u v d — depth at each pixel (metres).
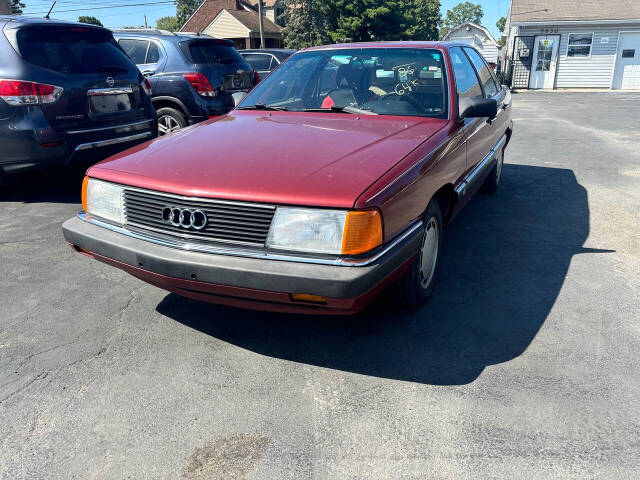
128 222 2.64
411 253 2.55
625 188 5.95
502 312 3.11
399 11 37.41
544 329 2.92
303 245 2.24
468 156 3.60
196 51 6.96
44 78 4.75
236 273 2.26
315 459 2.01
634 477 1.91
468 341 2.80
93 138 5.16
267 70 11.51
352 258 2.21
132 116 5.64
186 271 2.35
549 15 20.34
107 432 2.17
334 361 2.65
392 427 2.17
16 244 4.20
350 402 2.33
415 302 3.05
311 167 2.46
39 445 2.10
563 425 2.17
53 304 3.24
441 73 3.54
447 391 2.39
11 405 2.33
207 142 2.92
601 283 3.50
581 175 6.62
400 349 2.74
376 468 1.96
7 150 4.70
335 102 3.56
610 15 19.91
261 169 2.46
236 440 2.12
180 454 2.05
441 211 3.32
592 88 20.97
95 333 2.92
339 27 37.91
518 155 7.98
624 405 2.29
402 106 3.41
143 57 7.03
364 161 2.53
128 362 2.65
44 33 4.89
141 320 3.06
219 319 3.08
